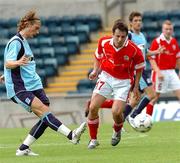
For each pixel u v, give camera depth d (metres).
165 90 55.09
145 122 44.72
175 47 55.22
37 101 33.09
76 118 64.69
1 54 87.38
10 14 92.25
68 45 87.31
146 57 52.22
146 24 88.44
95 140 37.09
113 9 90.94
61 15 92.06
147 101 51.22
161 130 49.31
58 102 65.00
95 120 36.78
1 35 89.56
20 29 33.50
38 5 92.31
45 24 90.38
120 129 37.03
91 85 80.69
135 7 91.00
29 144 34.25
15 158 33.03
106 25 90.56
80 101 64.75
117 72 35.56
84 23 90.12
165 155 32.62
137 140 41.66
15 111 64.94
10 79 33.31
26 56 32.94
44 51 86.69
